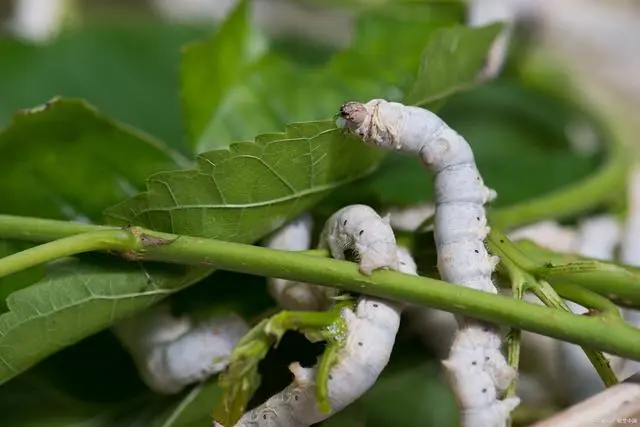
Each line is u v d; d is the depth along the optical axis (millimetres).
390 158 352
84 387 329
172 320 314
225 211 294
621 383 285
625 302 304
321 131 288
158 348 311
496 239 292
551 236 386
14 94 397
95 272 293
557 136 440
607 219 387
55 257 282
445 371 280
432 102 320
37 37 459
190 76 354
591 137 465
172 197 290
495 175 391
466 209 286
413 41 378
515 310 275
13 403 325
